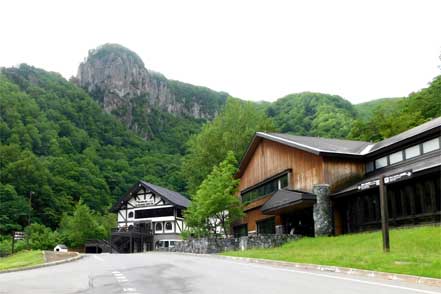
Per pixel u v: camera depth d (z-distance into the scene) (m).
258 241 29.59
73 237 60.22
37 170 88.69
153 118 162.75
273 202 32.97
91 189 94.00
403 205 24.64
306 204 30.06
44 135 112.81
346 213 29.16
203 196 38.75
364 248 19.25
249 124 59.91
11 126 110.00
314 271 14.83
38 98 131.00
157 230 65.38
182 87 199.38
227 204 38.03
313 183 31.08
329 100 101.12
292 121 91.62
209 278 13.61
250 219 41.41
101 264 22.48
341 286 10.79
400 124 49.34
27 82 145.50
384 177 17.30
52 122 119.69
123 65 177.12
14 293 11.34
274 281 12.25
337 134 76.25
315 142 33.81
